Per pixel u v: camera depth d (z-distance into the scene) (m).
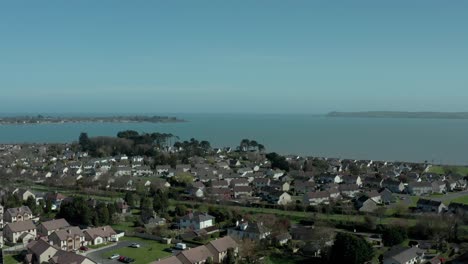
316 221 144.38
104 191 198.25
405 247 111.50
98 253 116.00
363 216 152.50
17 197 164.38
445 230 127.75
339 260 105.38
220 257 109.88
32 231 132.25
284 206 168.38
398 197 198.50
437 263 105.75
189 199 185.75
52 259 103.88
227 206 169.00
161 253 115.94
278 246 120.38
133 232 134.25
